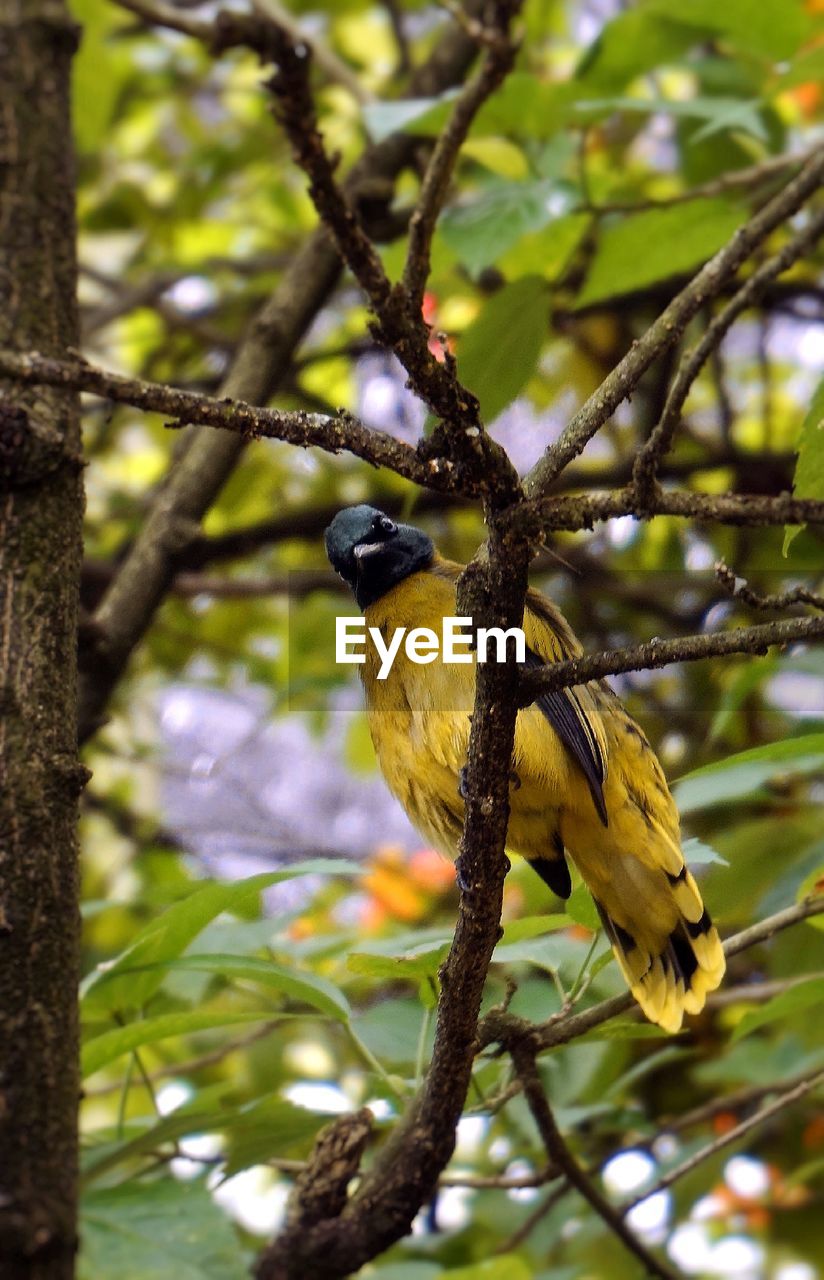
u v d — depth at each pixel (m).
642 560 12.64
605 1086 9.02
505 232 7.94
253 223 14.35
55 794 4.56
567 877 8.15
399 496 12.82
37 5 6.40
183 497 8.95
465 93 5.56
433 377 4.06
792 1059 9.47
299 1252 4.82
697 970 7.52
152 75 14.80
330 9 14.04
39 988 4.30
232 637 13.63
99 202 14.33
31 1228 3.94
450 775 7.96
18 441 4.91
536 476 4.69
